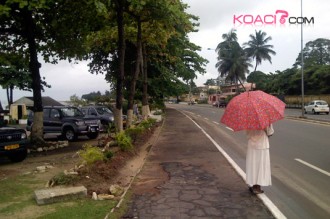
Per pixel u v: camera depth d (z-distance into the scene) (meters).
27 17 15.31
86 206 6.48
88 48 19.45
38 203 6.62
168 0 15.77
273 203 6.70
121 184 8.34
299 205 6.64
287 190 7.67
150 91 37.53
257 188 7.25
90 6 14.23
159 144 15.63
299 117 32.00
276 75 78.94
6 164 11.98
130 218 5.92
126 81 35.47
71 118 19.50
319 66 64.62
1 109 13.49
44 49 18.52
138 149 13.87
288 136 17.58
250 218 5.87
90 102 47.59
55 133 19.88
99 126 20.45
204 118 35.38
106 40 22.08
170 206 6.54
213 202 6.74
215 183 8.21
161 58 33.97
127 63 35.06
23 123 42.31
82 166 8.82
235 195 7.20
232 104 7.00
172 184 8.18
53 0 12.86
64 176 7.87
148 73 36.38
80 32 17.25
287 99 69.94
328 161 10.95
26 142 12.46
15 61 19.08
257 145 7.13
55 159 12.44
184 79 41.00
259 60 81.06
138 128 15.38
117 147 12.80
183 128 23.80
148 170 9.89
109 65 36.34
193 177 8.87
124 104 35.97
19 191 7.66
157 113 34.81
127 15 18.69
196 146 14.73
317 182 8.36
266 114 6.68
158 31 20.58
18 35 17.39
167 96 41.81
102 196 7.09
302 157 11.68
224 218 5.88
